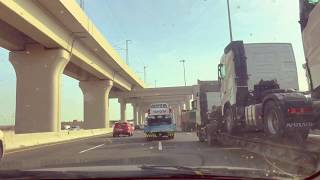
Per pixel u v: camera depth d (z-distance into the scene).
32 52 49.47
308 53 11.84
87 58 59.56
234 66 18.47
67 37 49.81
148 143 29.64
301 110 13.59
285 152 12.14
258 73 18.34
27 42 49.38
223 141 22.38
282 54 18.48
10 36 46.25
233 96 18.83
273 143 13.52
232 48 18.58
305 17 11.78
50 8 40.72
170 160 11.56
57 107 49.78
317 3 11.30
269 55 18.39
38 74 49.28
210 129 24.05
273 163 11.77
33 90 49.31
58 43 46.69
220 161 13.05
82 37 52.78
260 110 15.93
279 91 16.12
